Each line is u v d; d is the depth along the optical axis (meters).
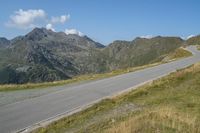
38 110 21.97
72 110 22.05
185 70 37.91
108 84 35.66
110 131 14.15
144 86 31.02
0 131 16.69
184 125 14.98
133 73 47.09
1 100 25.70
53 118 19.80
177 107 20.00
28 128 17.45
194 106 20.47
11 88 33.72
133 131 13.66
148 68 54.16
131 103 23.06
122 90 30.55
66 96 27.89
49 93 29.88
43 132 16.75
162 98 24.00
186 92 26.06
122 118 18.03
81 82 39.03
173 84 30.47
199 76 32.94
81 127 17.20
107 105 22.92
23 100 25.84
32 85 36.12
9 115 20.34
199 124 15.34
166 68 51.75
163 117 15.94
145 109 19.88
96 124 17.31
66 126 17.78
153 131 13.75
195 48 139.38
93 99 26.20
